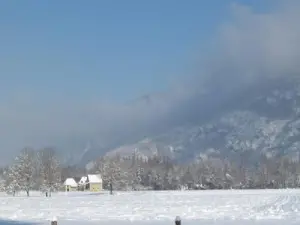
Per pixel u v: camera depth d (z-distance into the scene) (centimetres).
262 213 4581
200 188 19375
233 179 19988
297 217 4053
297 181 19950
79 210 5788
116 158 18225
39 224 3856
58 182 14362
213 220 3941
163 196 10825
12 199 10769
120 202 8056
